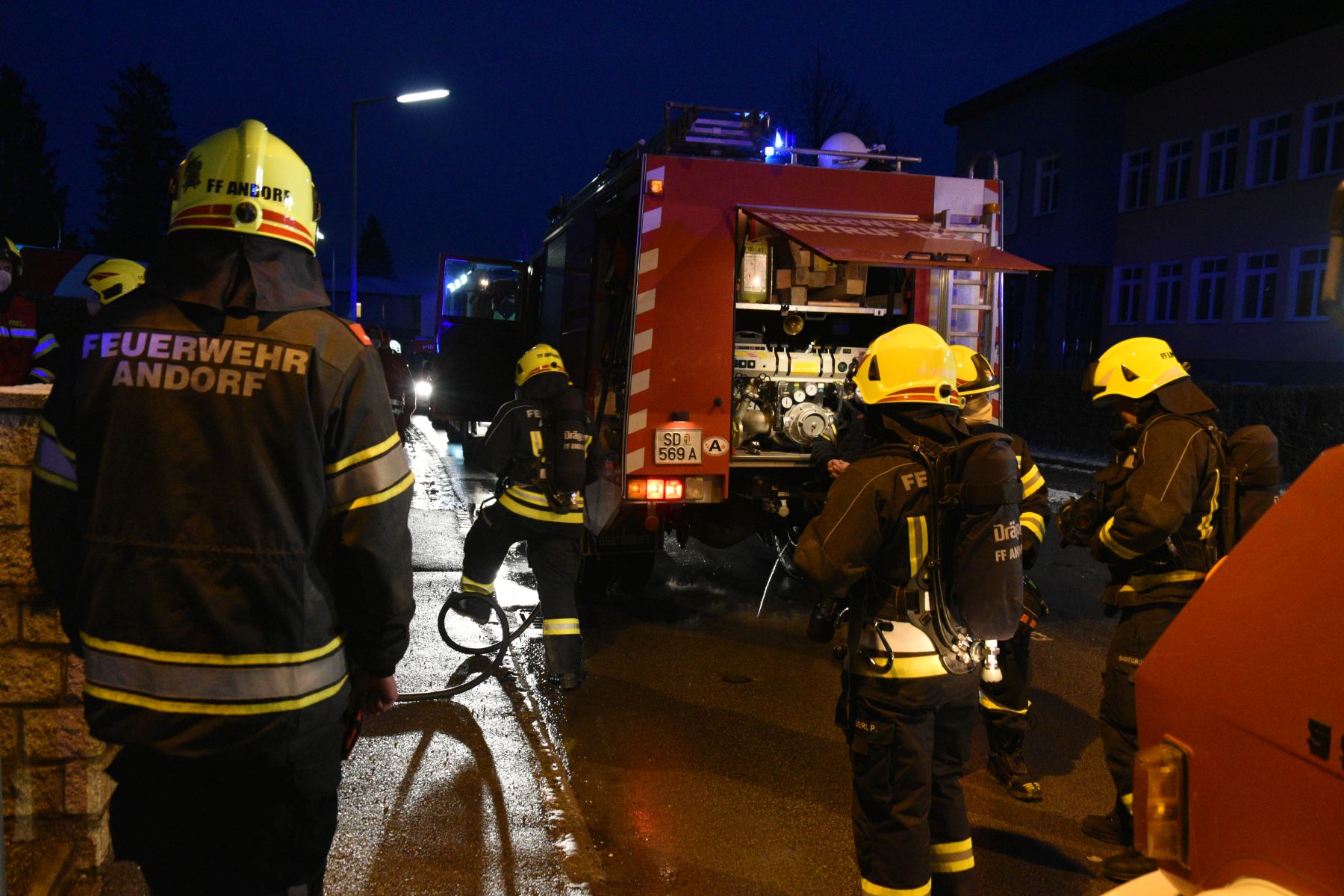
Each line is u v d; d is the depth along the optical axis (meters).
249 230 1.83
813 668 5.40
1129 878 3.25
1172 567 3.16
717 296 5.59
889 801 2.54
